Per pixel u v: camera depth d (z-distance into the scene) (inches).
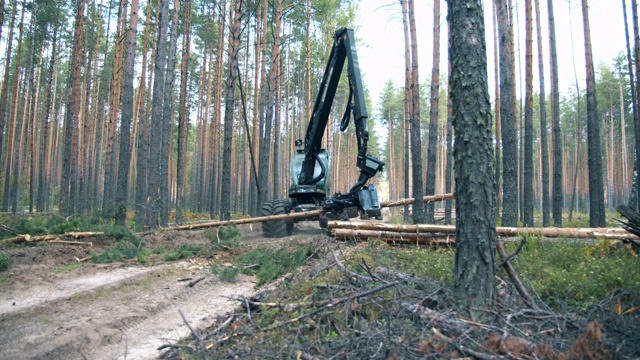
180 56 1253.7
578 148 1363.2
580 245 317.1
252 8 989.8
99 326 215.9
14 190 980.6
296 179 574.9
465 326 165.9
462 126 204.2
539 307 198.5
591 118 660.7
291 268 324.8
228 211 588.1
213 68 1368.1
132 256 385.1
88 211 976.9
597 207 649.0
